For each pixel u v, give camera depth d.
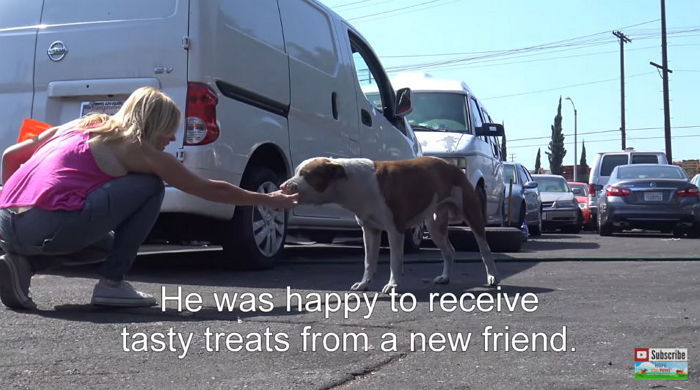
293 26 7.40
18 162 4.81
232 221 6.45
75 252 4.68
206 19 6.09
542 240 14.55
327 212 7.95
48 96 6.38
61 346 3.69
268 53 6.84
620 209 16.39
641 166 17.44
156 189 4.59
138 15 6.21
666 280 6.29
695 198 16.02
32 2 6.52
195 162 5.95
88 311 4.55
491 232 9.59
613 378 3.26
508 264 7.68
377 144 8.98
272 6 7.05
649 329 4.20
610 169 21.70
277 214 6.93
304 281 6.09
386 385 3.15
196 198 5.97
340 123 8.11
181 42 6.06
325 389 3.09
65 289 5.40
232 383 3.15
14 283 4.45
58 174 4.41
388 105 9.59
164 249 9.63
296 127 7.26
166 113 4.54
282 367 3.40
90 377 3.21
